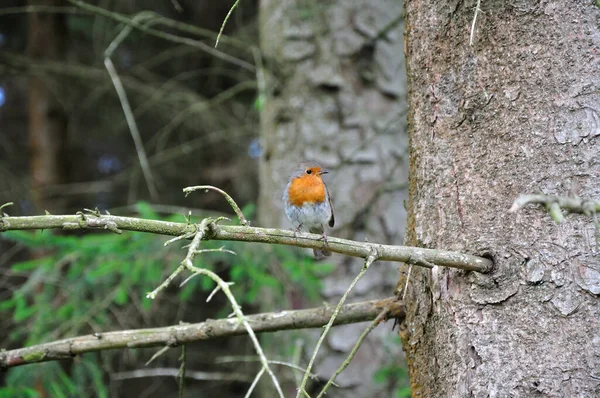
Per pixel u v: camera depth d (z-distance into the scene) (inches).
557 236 141.3
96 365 265.3
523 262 142.7
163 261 275.0
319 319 185.5
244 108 470.6
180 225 144.1
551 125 145.4
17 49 516.4
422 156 161.8
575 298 138.3
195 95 444.5
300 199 245.9
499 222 146.6
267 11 348.5
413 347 163.2
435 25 160.4
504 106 149.6
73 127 519.8
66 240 277.0
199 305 430.0
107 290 283.9
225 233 143.4
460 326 147.6
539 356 138.7
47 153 494.6
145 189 486.9
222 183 489.4
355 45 339.3
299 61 339.6
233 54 454.9
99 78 445.4
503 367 140.9
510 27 150.0
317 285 276.8
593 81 144.4
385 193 331.0
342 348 313.1
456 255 143.7
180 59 510.6
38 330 269.0
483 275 145.9
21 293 274.8
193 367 468.1
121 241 281.9
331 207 254.8
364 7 341.1
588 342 136.3
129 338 191.0
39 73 449.7
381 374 274.1
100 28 444.5
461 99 154.9
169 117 476.7
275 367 314.2
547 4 148.0
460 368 146.3
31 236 271.6
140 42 498.6
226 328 188.7
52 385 251.9
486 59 152.3
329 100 337.7
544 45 147.3
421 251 142.8
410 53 167.8
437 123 158.6
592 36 145.7
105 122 510.0
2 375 444.1
